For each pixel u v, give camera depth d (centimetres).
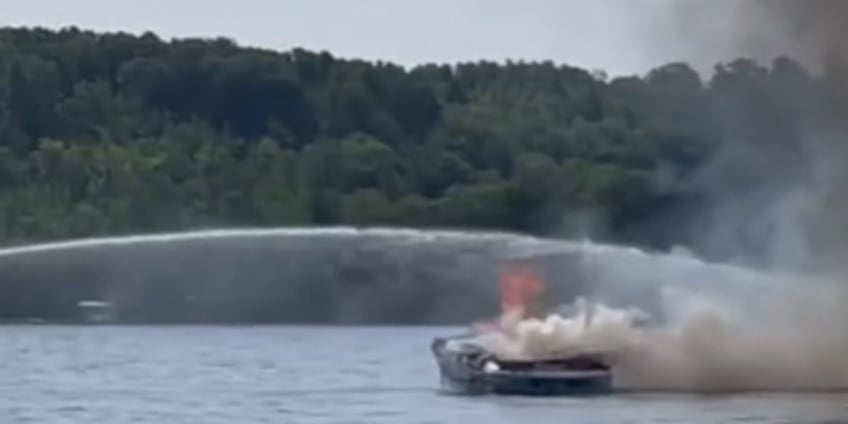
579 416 18938
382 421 18925
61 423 19150
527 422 18488
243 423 19000
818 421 18425
